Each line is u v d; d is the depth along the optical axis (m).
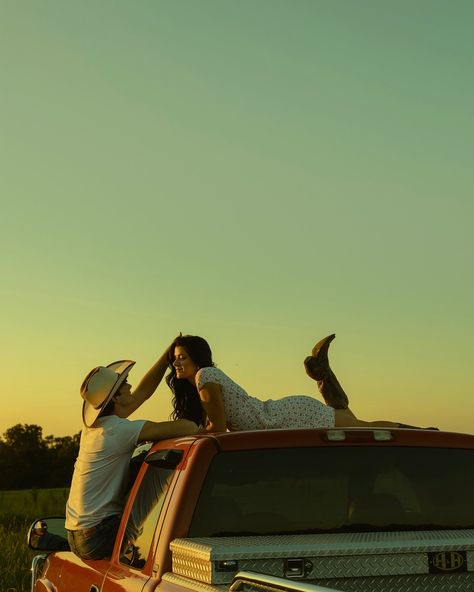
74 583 6.29
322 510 4.94
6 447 99.56
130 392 6.77
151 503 5.20
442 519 5.11
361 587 4.45
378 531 4.97
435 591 4.50
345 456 5.05
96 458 6.30
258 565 4.30
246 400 6.26
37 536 7.32
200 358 7.52
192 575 4.43
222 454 4.90
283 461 4.96
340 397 7.63
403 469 5.13
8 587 12.86
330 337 7.60
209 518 4.79
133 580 4.99
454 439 5.25
